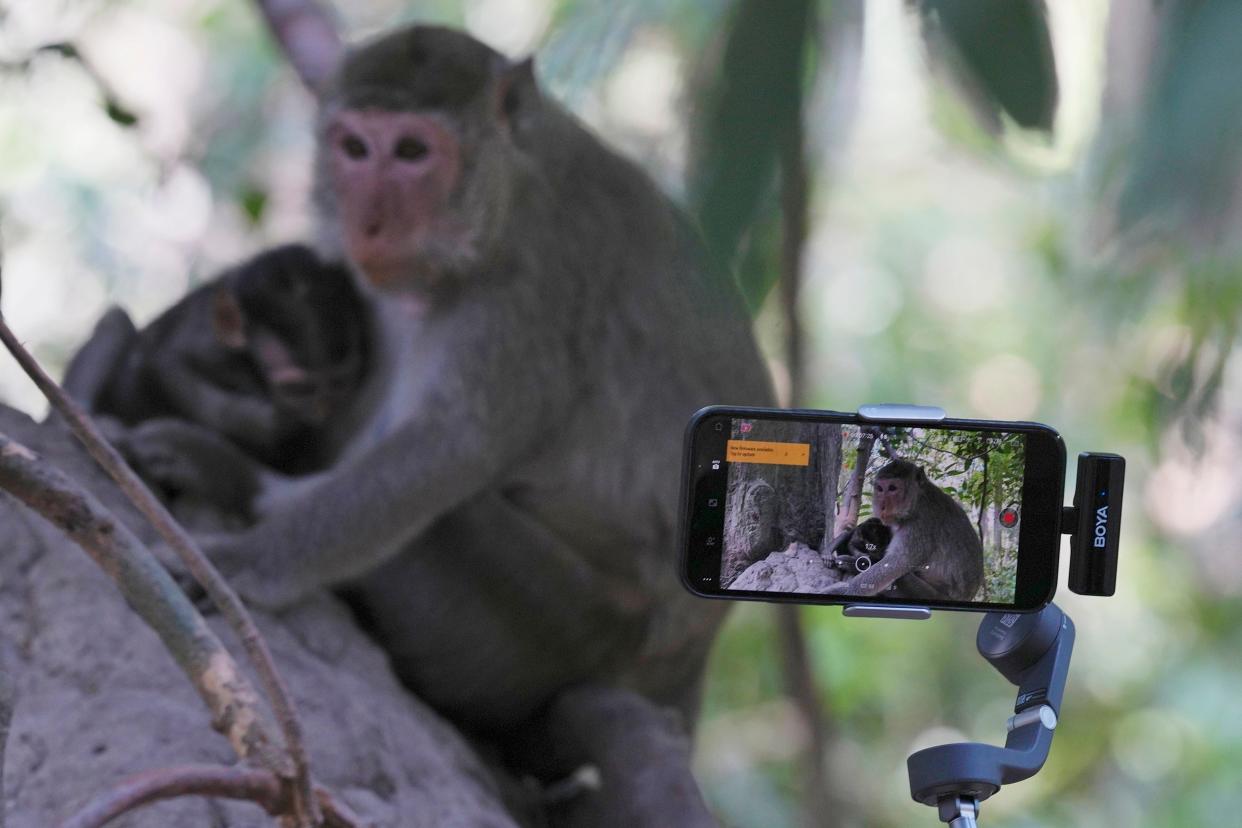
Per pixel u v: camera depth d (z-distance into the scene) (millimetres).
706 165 2076
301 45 5871
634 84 2760
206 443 4512
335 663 4129
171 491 4477
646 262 4977
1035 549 2406
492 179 4629
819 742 6980
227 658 2092
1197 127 1947
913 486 2410
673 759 4418
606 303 4914
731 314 5129
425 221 4562
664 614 5055
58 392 1938
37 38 4426
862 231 10664
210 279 5426
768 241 2117
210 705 2076
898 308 10562
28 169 7680
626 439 4953
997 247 10578
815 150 2387
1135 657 9828
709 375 5070
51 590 3494
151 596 2074
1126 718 9680
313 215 4805
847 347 10445
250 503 4578
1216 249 2240
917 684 9977
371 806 3377
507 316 4672
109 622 3441
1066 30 3289
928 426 2387
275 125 8672
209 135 8266
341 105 4641
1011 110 2102
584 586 4777
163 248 7906
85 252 7742
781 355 5320
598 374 4898
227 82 8781
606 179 4980
